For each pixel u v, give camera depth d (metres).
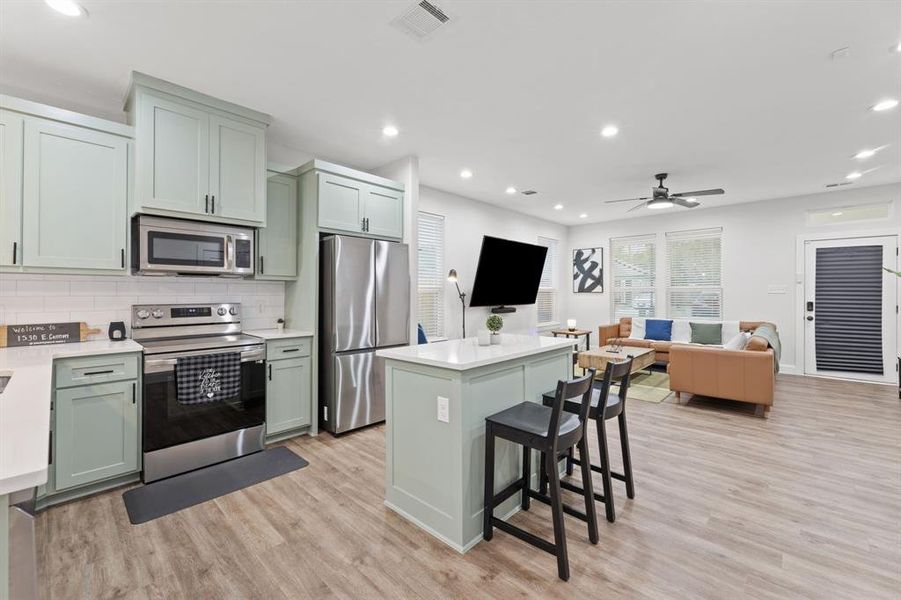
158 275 2.96
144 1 1.92
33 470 0.79
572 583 1.70
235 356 2.92
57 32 2.15
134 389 2.51
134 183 2.62
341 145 3.82
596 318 7.90
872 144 3.77
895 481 2.59
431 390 2.07
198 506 2.30
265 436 3.13
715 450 3.12
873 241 5.38
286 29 2.14
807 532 2.05
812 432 3.51
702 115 3.17
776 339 4.86
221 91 2.81
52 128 2.40
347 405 3.47
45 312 2.66
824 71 2.53
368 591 1.66
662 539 2.00
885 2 1.91
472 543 1.96
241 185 3.04
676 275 6.98
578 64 2.47
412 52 2.35
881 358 5.37
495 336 2.56
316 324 3.46
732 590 1.66
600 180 5.00
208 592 1.65
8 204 2.29
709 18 2.04
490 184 5.21
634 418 3.91
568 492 2.53
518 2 1.93
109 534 2.03
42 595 1.62
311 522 2.15
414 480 2.16
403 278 3.91
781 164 4.36
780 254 6.02
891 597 1.61
